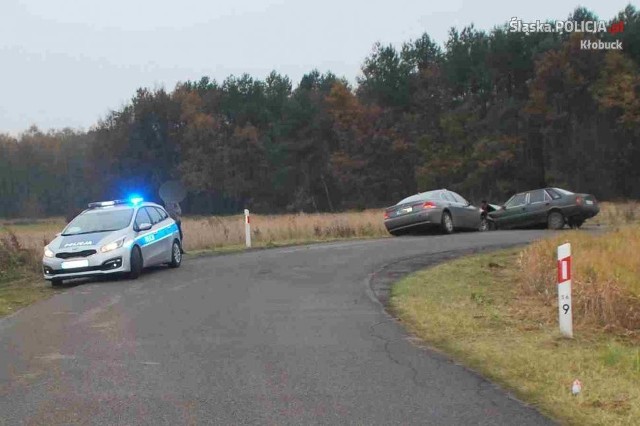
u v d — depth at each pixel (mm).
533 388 6469
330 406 6051
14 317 10781
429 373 7051
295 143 75375
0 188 91438
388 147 70062
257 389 6582
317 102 79312
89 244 14555
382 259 16719
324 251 19203
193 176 77375
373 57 77625
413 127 69875
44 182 93000
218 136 80062
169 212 21016
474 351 7879
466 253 17391
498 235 22516
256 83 88375
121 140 80500
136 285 13805
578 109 62062
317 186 76312
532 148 64688
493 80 68750
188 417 5824
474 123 65562
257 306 10992
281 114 81750
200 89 88125
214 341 8617
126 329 9453
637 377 6777
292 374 7082
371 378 6895
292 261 16953
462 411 5879
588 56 60438
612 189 60375
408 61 77250
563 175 60594
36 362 7766
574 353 7707
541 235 21859
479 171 62219
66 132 97188
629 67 58812
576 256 13375
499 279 13195
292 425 5594
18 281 15625
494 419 5676
